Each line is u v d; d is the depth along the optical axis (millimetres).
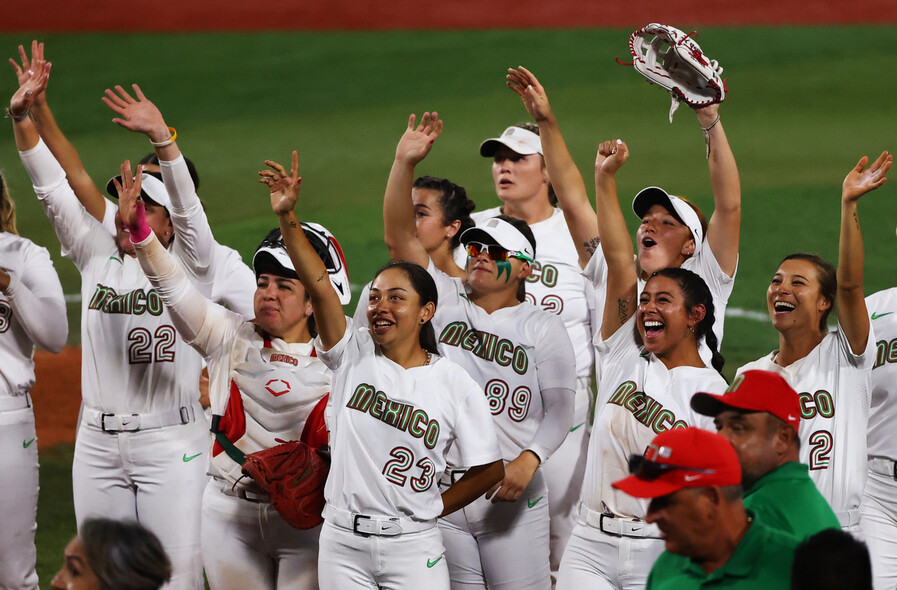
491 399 20812
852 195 17938
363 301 19719
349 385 17797
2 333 21531
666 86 20250
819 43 89250
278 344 19219
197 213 21219
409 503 17328
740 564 12961
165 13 101312
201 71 86750
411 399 17406
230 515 19047
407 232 21078
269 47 93000
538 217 26016
